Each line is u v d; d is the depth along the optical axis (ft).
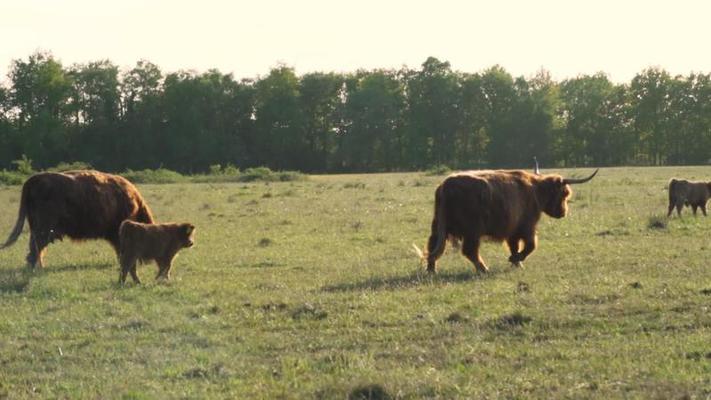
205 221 87.76
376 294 43.62
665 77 355.36
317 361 32.19
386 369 30.66
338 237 70.95
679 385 27.53
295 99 336.70
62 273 53.88
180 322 39.01
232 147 323.78
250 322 38.60
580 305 39.37
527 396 27.25
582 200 102.17
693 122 354.95
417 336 35.22
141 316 40.29
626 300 39.75
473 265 54.29
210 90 325.21
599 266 51.19
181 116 319.27
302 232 75.51
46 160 308.19
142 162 319.06
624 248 58.59
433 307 40.01
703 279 44.78
